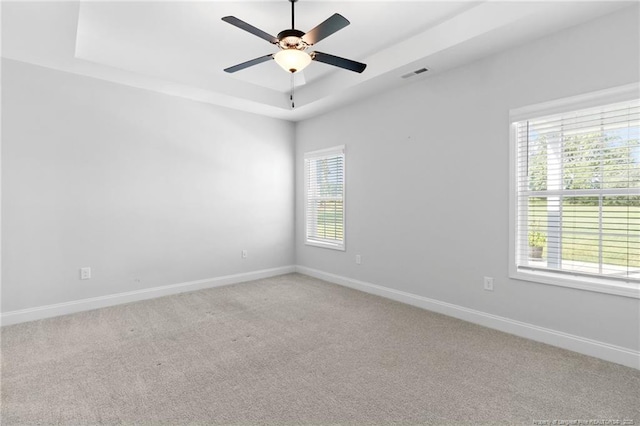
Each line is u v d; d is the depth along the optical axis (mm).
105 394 1976
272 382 2107
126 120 3717
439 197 3377
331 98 4129
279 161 5148
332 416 1776
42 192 3229
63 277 3352
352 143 4344
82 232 3459
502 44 2730
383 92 3906
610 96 2293
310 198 5160
